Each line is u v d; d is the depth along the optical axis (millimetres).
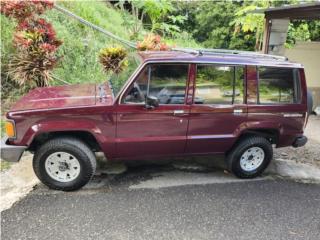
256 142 4465
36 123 3656
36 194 3898
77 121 3736
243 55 4441
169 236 3295
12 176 4277
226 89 4152
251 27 11711
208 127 4180
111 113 3795
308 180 4723
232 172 4629
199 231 3400
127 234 3287
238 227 3506
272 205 3982
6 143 3727
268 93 4336
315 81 9016
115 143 3928
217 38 16750
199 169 4852
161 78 3896
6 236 3160
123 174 4543
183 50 4535
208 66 4027
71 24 8617
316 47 8836
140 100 3857
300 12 7074
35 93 4297
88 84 4832
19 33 6176
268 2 11141
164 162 5004
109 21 11562
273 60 4402
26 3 6039
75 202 3779
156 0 10578
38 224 3359
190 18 18688
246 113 4266
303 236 3432
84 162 3877
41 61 6227
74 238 3188
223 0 16484
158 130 4008
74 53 7918
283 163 5258
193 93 4016
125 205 3777
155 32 12953
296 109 4480
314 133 6770
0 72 6613
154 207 3773
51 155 3818
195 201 3953
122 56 7203
